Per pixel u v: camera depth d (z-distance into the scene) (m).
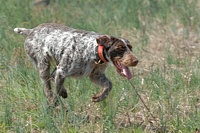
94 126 10.77
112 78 12.80
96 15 18.50
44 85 11.84
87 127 10.62
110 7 18.97
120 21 18.06
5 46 14.98
